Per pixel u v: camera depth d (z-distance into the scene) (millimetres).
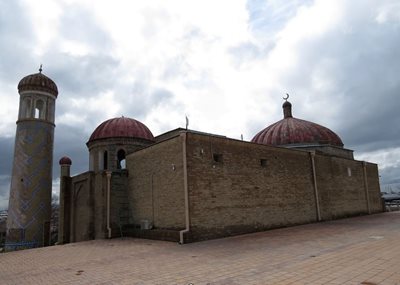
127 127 23969
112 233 18469
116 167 23016
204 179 15492
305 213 20781
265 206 18172
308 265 7965
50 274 9086
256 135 29453
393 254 8711
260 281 6770
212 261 9414
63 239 22250
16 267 10859
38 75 28078
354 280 6367
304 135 26406
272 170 19297
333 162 24953
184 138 15234
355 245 10758
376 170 31344
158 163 17156
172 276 7777
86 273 8836
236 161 17281
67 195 23078
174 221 15383
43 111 27594
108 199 18922
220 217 15695
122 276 8141
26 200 25250
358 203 26859
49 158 27156
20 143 26266
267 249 11086
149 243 14695
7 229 25344
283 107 30047
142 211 18141
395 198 52656
